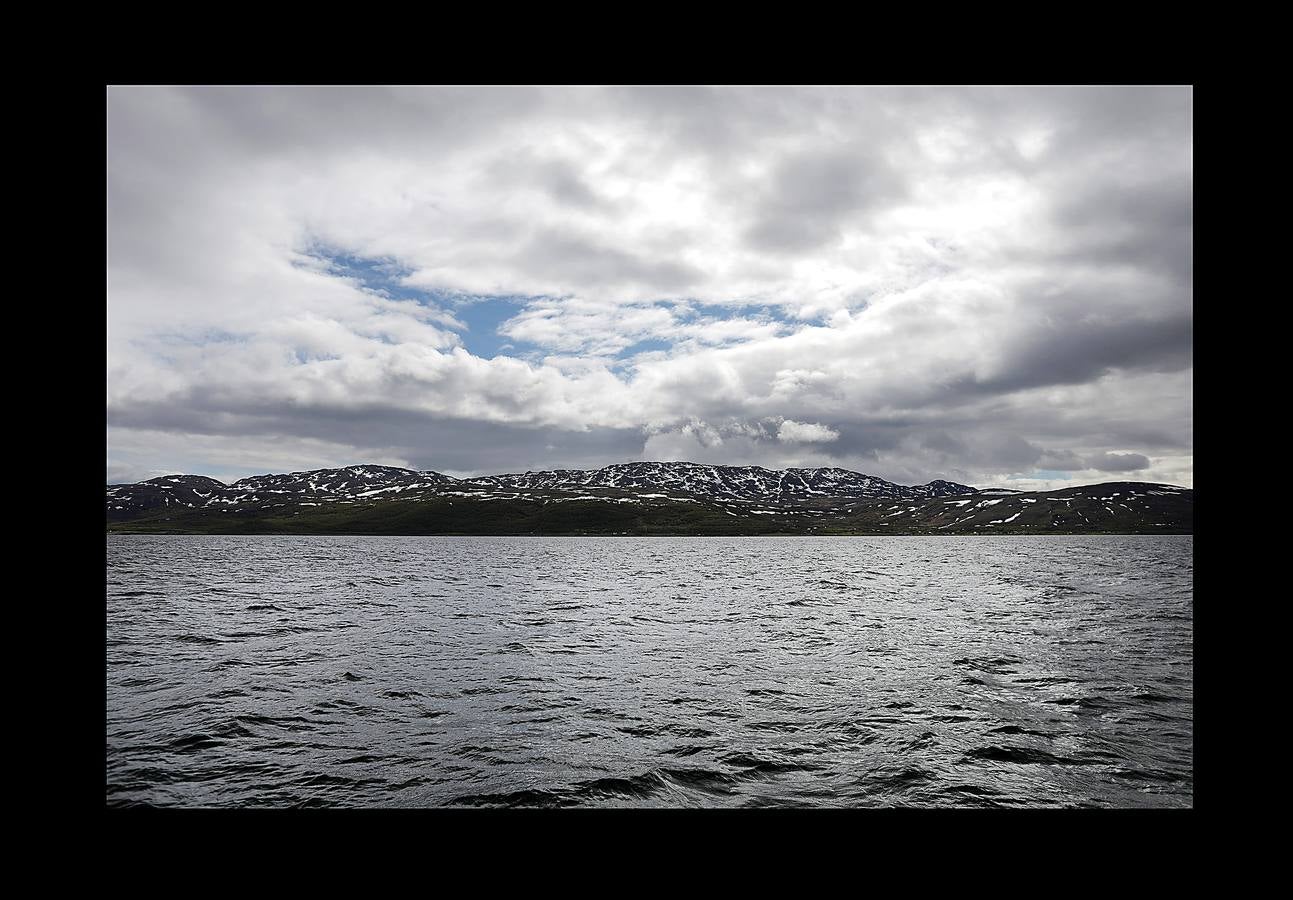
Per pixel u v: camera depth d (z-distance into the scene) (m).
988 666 13.62
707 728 9.26
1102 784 7.39
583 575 45.22
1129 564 52.84
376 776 7.51
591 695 11.17
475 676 12.70
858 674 12.86
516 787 7.21
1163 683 12.08
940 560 62.72
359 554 72.62
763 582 38.75
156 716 9.87
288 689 11.62
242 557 62.91
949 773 7.66
